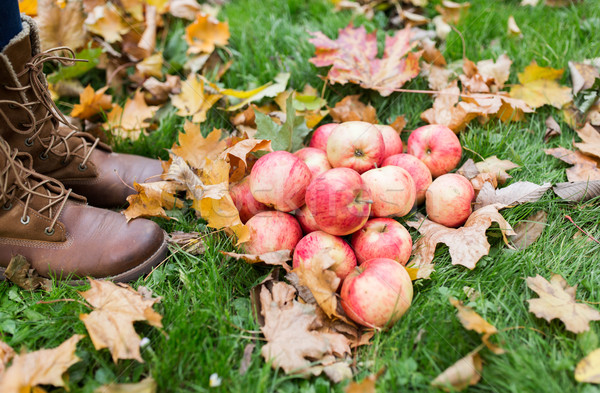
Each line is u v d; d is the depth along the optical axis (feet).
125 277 2.56
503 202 2.75
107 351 2.33
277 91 3.19
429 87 3.30
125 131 3.21
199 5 3.76
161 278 2.58
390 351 2.33
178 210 2.80
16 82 2.43
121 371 2.30
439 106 3.16
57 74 3.29
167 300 2.46
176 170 2.74
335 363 2.31
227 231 2.62
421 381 2.25
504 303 2.48
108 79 3.39
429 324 2.38
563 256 2.62
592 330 2.34
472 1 3.80
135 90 3.44
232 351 2.31
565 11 3.71
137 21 3.49
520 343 2.36
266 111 3.24
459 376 2.22
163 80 3.48
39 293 2.53
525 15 3.66
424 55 3.40
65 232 2.55
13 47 2.39
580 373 2.23
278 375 2.30
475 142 3.01
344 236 2.67
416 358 2.31
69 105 3.27
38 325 2.41
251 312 2.43
